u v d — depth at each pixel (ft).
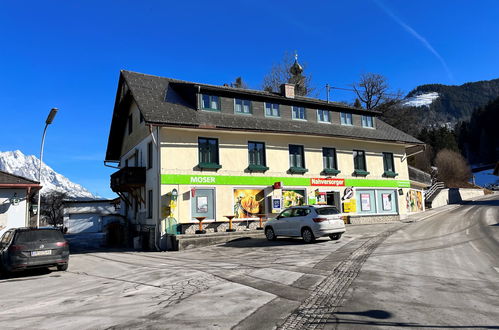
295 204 71.15
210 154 63.72
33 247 35.73
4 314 20.86
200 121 61.26
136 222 72.02
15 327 18.06
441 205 128.26
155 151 60.39
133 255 50.85
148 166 64.49
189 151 61.16
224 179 63.52
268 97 72.33
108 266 40.24
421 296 21.65
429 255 37.11
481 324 16.62
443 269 30.07
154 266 37.83
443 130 258.78
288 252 41.78
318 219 48.65
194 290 24.66
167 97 66.39
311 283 25.49
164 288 25.99
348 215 77.56
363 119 87.35
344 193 77.87
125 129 84.79
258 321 17.42
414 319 17.39
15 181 58.80
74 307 21.84
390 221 82.84
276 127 69.26
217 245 54.54
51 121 55.67
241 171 65.62
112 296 24.39
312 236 48.91
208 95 66.90
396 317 17.71
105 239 80.94
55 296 25.61
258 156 68.85
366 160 82.79
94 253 57.16
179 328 16.74
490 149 329.52
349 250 41.01
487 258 35.22
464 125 369.09
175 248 53.72
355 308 19.27
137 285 27.81
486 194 185.88
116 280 30.73
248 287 24.81
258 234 60.18
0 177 58.44
